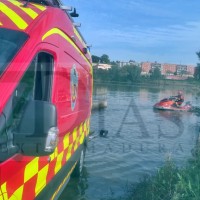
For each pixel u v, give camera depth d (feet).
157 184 21.48
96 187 25.89
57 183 17.40
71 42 19.34
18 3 13.69
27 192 12.62
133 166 32.17
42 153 10.17
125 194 23.89
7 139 10.68
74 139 22.25
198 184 19.01
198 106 61.26
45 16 13.71
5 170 10.62
